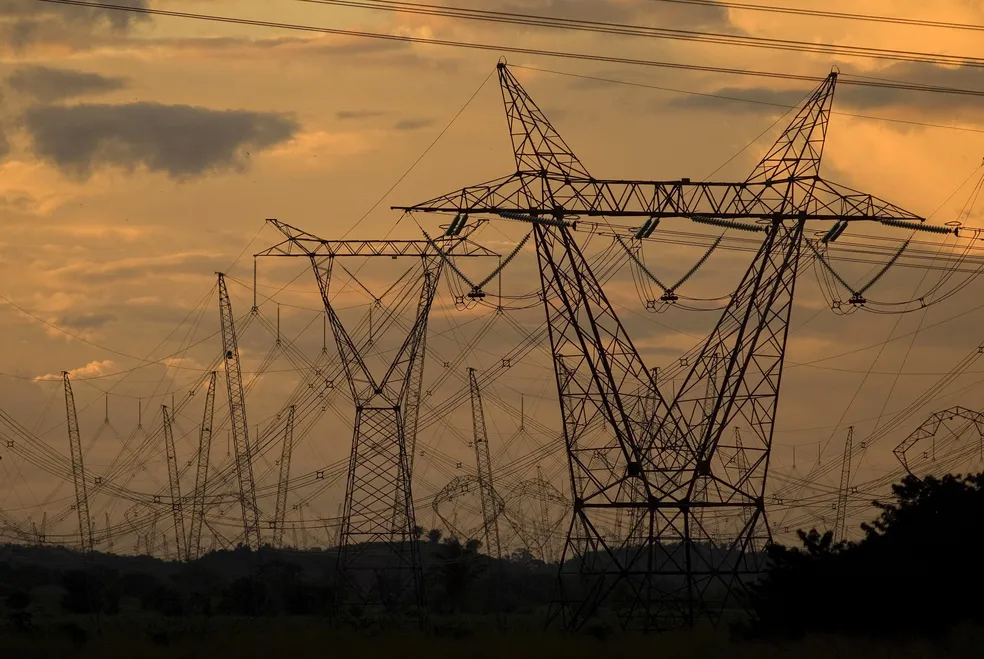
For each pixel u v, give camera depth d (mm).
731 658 170000
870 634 180875
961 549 181000
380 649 198500
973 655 160375
